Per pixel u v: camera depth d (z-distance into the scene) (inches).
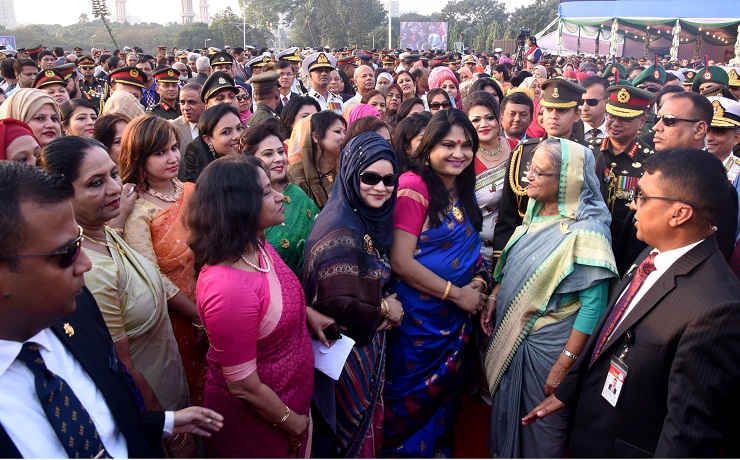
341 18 2583.7
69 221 48.8
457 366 111.4
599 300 95.0
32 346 49.9
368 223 93.7
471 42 2502.5
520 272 103.8
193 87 205.3
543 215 105.9
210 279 69.5
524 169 118.9
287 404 77.1
